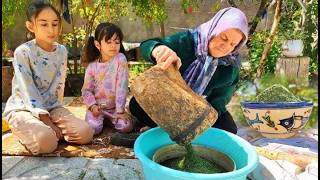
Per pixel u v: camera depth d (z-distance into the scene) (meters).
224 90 2.23
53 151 2.13
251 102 2.33
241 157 1.54
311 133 2.42
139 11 4.13
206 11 6.04
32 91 2.22
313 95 3.66
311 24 4.43
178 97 1.36
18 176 1.83
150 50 1.71
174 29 6.27
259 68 3.97
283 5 4.16
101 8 4.32
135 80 1.39
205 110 1.35
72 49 4.78
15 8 3.57
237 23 1.76
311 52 4.55
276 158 1.96
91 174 1.85
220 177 1.25
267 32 4.68
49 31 2.27
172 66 1.48
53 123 2.33
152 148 1.59
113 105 2.58
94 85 2.59
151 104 1.36
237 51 2.09
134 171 1.89
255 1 5.72
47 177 1.82
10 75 3.40
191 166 1.52
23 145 2.21
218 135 1.66
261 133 2.35
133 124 2.53
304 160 1.93
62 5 3.79
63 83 2.47
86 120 2.51
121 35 2.54
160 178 1.34
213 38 1.89
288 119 2.23
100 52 2.58
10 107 2.24
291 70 4.13
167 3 6.18
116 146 2.24
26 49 2.25
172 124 1.35
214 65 2.02
